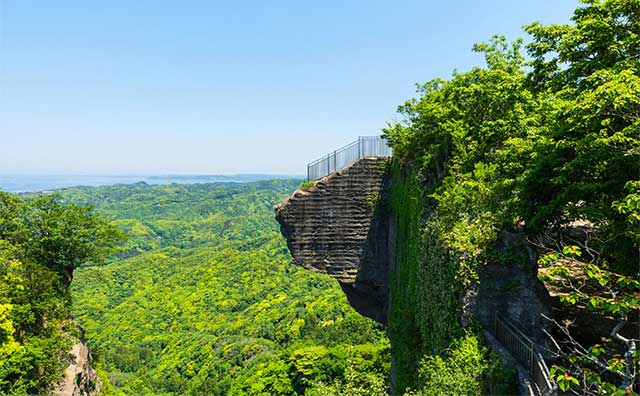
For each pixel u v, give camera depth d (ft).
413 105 68.18
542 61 41.01
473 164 52.75
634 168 30.76
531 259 38.81
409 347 57.47
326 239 81.20
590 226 46.50
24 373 71.82
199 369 297.33
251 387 175.63
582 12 37.11
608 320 36.37
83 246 102.78
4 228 96.63
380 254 80.84
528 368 30.91
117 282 516.32
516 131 50.34
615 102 26.13
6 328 71.87
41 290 85.87
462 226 42.50
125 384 290.15
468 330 38.27
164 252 637.30
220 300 437.17
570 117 33.19
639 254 32.01
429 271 51.21
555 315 37.83
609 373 30.91
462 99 58.34
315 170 84.43
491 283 38.73
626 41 33.09
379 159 80.89
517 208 40.42
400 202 72.18
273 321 353.72
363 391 48.39
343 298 345.92
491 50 66.33
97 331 393.50
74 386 82.07
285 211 81.05
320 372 169.27
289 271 492.54
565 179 33.22
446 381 32.94
